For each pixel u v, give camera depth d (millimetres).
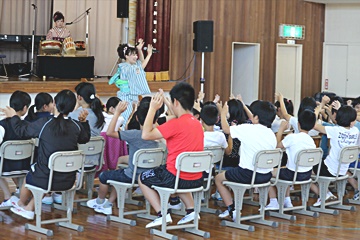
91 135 6535
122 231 5738
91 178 6691
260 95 14055
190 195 5758
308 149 6352
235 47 14227
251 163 5945
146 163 5898
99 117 6582
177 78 12531
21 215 5973
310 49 14969
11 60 12000
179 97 5469
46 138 5531
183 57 12586
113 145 6961
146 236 5590
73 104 5656
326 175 6871
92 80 11016
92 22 12375
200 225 6105
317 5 14969
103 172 6180
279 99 7648
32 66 11219
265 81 14109
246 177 5953
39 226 5613
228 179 6094
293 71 14828
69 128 5613
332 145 6832
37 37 11445
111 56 12562
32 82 9945
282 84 14656
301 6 14617
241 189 5977
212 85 13102
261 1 13805
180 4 12461
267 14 13953
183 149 5422
